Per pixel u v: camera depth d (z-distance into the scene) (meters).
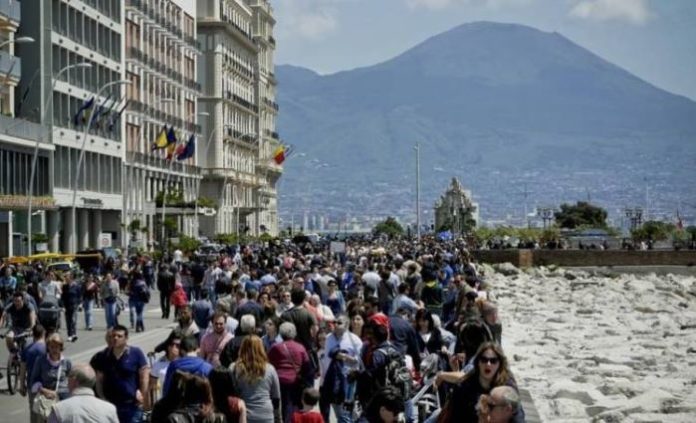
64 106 100.44
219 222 166.12
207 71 167.00
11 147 87.81
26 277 58.16
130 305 53.44
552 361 49.47
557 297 102.06
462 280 36.56
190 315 24.00
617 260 145.12
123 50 117.88
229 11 177.00
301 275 42.00
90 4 107.12
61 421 17.16
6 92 90.06
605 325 72.25
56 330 23.42
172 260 85.50
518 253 143.75
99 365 20.45
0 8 85.50
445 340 25.80
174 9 143.88
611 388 40.16
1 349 46.12
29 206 79.69
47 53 96.31
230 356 22.75
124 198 119.06
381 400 15.84
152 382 22.19
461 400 16.44
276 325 25.31
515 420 14.16
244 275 47.06
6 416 28.47
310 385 23.38
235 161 178.38
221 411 17.80
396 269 54.75
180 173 145.12
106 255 76.75
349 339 24.11
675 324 75.12
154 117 132.50
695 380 43.56
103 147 111.25
